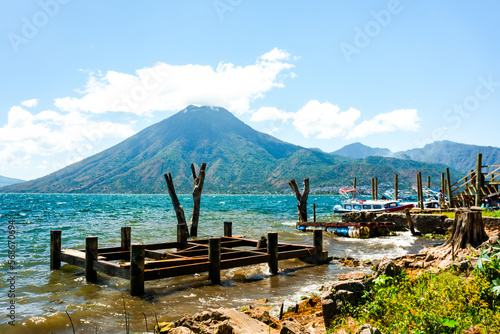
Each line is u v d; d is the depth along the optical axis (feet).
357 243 69.92
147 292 34.04
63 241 73.15
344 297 21.26
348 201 134.82
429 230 82.84
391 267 25.63
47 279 39.50
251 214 162.50
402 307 18.48
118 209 220.84
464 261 25.73
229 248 49.14
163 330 22.65
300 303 28.09
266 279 39.63
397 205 121.39
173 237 76.95
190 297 32.58
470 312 17.02
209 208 228.22
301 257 47.73
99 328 24.86
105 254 43.96
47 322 25.70
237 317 21.75
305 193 102.89
